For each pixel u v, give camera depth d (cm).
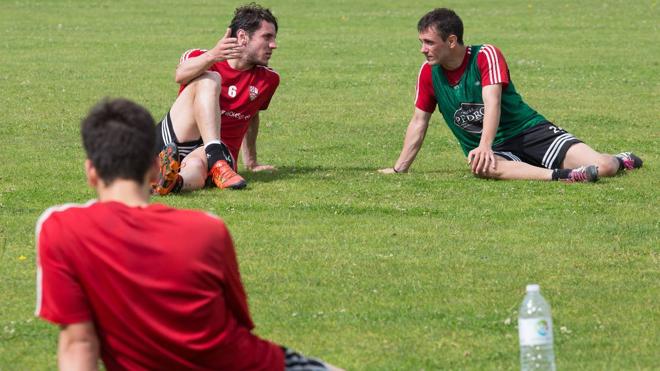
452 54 3403
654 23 8538
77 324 1410
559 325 2070
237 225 2784
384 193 3206
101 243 1408
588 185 3328
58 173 3431
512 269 2423
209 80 3278
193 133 3306
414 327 2059
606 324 2080
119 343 1423
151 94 5428
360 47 7300
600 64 6562
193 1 9962
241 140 3497
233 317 1495
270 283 2311
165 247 1420
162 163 3077
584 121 4734
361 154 3994
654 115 4894
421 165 3788
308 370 1499
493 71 3384
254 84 3441
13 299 2206
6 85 5622
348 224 2819
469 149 3588
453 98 3472
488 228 2792
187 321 1425
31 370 1852
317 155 3962
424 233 2730
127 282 1406
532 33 8000
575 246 2620
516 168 3412
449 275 2377
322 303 2191
